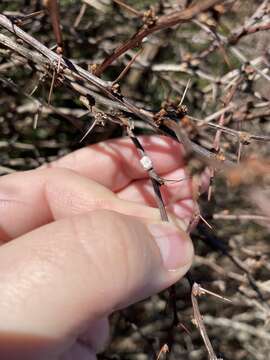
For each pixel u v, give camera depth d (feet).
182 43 0.47
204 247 0.51
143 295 0.28
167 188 0.38
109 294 0.26
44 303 0.24
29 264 0.25
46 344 0.25
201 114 0.46
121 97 0.30
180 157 0.37
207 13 0.30
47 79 0.37
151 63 0.45
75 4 0.47
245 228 0.50
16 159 0.49
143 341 0.52
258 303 0.45
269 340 0.53
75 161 0.39
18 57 0.35
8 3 0.46
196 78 0.45
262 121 0.41
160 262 0.28
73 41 0.46
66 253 0.25
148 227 0.28
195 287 0.30
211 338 0.53
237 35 0.34
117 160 0.38
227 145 0.36
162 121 0.29
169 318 0.52
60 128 0.48
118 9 0.45
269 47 0.41
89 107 0.31
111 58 0.29
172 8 0.40
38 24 0.45
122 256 0.26
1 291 0.24
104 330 0.32
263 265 0.48
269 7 0.33
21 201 0.35
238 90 0.39
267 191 0.32
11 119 0.48
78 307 0.25
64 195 0.34
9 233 0.35
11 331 0.24
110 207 0.33
